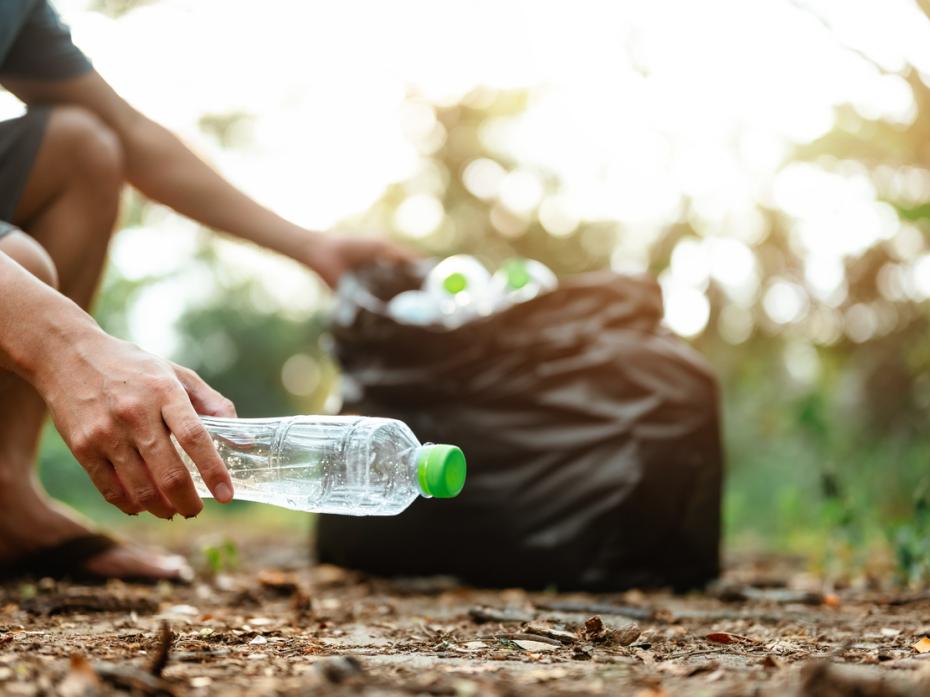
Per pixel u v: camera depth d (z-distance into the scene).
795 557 3.43
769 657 1.26
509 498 2.39
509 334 2.43
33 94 2.27
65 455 7.14
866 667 1.26
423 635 1.57
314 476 1.63
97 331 1.30
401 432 1.67
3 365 1.33
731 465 5.71
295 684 1.08
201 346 12.20
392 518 2.54
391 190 7.75
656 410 2.37
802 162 4.27
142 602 1.85
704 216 5.33
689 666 1.23
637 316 2.49
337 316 2.64
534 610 1.94
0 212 2.05
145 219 8.75
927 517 2.46
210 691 1.05
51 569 2.23
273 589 2.17
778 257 5.11
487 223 7.64
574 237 7.22
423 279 2.81
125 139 2.39
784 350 5.61
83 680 1.03
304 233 2.64
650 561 2.35
